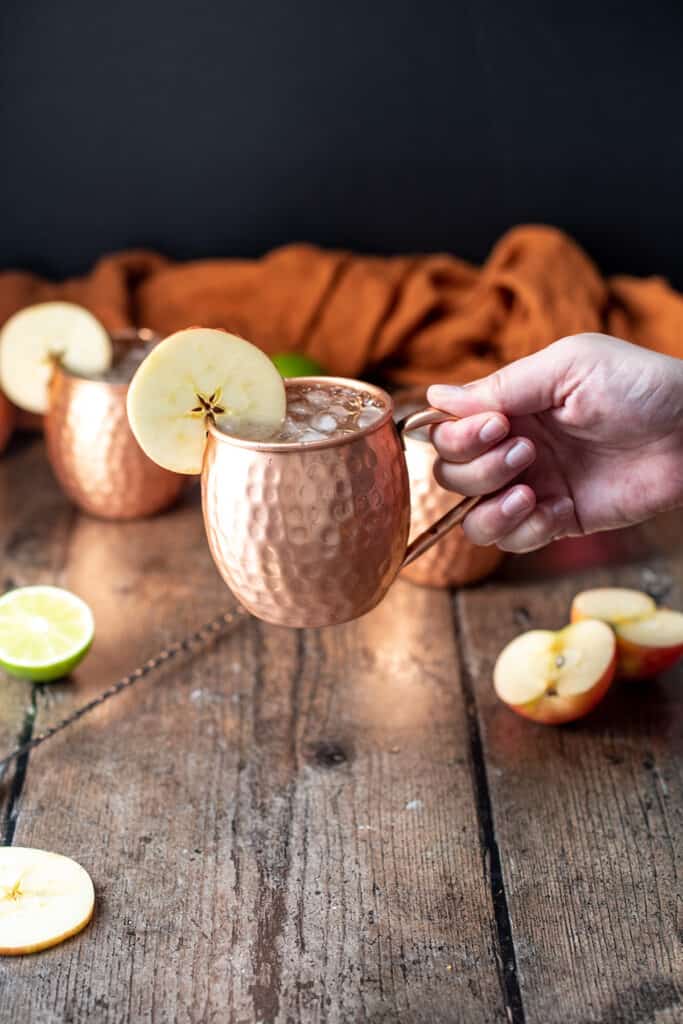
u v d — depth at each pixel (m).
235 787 0.86
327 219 1.52
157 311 1.42
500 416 0.77
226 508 0.71
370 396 0.76
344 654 0.99
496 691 0.94
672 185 1.49
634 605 0.96
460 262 1.47
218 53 1.44
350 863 0.81
